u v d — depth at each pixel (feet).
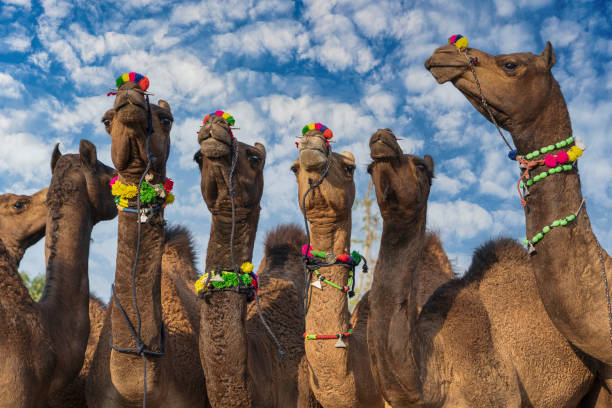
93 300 22.29
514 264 18.38
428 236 20.80
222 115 14.80
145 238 15.31
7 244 20.11
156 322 15.56
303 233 22.49
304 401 18.02
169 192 15.69
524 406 16.98
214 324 15.53
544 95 14.88
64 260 17.54
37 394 15.31
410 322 15.12
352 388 15.62
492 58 14.98
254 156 15.69
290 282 20.56
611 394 17.24
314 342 15.56
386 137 13.44
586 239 14.83
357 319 18.35
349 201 15.57
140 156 14.52
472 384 15.65
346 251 15.80
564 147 15.01
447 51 15.05
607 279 15.03
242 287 15.65
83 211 18.15
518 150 15.40
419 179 14.14
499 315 17.29
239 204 15.55
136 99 13.38
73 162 18.47
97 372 16.53
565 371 17.39
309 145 14.60
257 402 16.80
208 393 15.88
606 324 14.65
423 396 15.16
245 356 15.67
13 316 15.03
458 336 15.94
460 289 17.22
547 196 14.83
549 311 15.06
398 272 14.78
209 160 14.79
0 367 14.48
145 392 15.05
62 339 16.67
